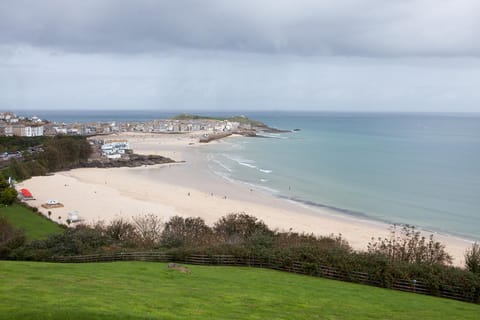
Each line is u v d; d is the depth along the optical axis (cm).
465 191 7888
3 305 1369
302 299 1873
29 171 9306
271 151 15038
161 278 2114
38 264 2375
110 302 1523
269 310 1648
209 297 1764
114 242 3275
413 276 2288
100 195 7275
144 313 1423
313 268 2475
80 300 1512
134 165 11475
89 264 2483
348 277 2384
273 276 2362
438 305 1966
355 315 1689
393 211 6481
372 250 2992
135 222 4728
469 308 1958
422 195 7594
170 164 11800
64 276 1984
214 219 5694
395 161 12031
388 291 2206
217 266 2611
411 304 1944
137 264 2506
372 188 8288
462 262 3922
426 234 5231
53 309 1331
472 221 5884
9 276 1906
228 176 9812
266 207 6712
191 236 3578
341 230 5347
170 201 6938
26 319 1219
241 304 1700
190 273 2292
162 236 3422
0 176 6091
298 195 7725
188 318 1422
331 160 12444
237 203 6938
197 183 8850
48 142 12025
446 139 19750
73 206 6378
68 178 9056
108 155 12962
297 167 11169
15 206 5906
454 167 10788
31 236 4191
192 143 18238
